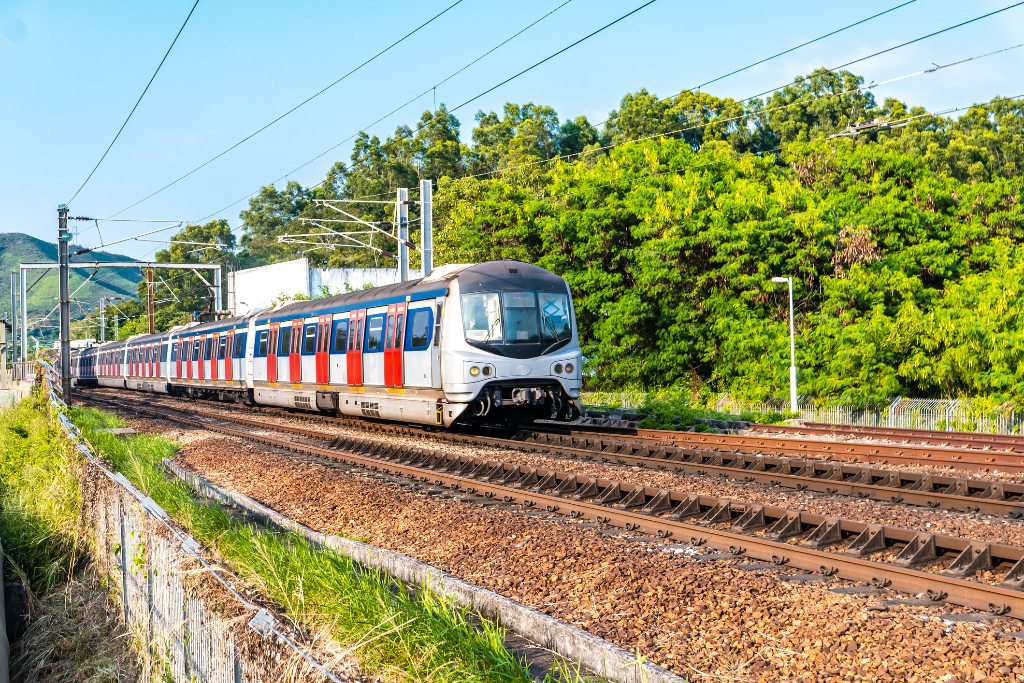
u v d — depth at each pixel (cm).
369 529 1062
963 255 3772
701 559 818
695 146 7544
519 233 4047
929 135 5934
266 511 1175
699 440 1819
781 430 2098
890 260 3647
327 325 2448
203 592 612
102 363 6297
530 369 1825
